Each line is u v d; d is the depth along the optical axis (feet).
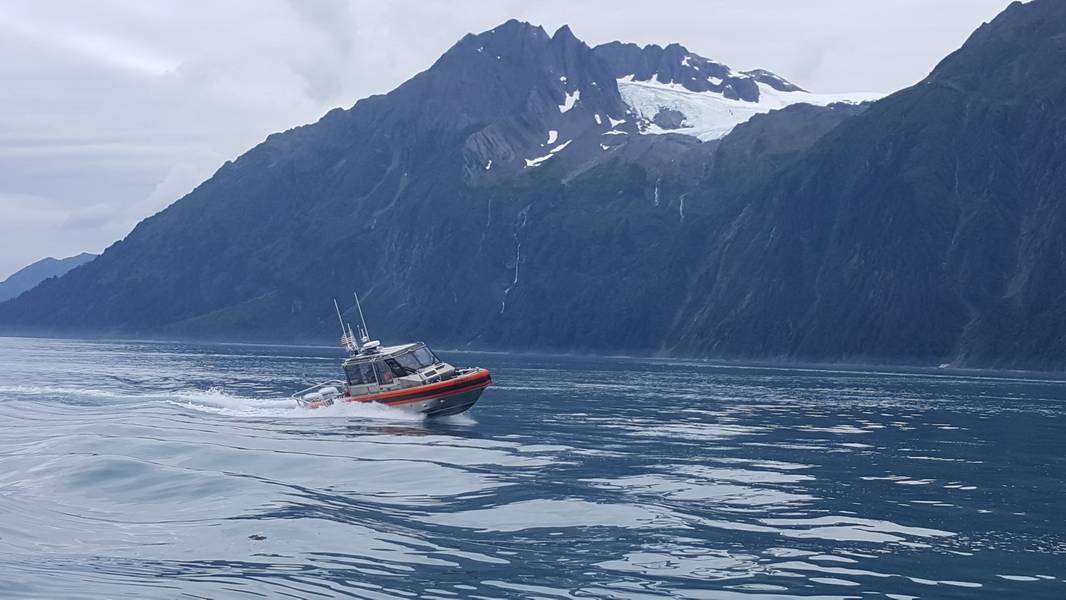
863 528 61.26
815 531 60.08
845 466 92.58
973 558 53.57
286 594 44.75
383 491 72.23
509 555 52.95
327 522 59.47
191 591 44.70
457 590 46.19
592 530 59.36
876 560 52.85
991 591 47.14
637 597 45.50
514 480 78.18
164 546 53.52
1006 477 86.33
